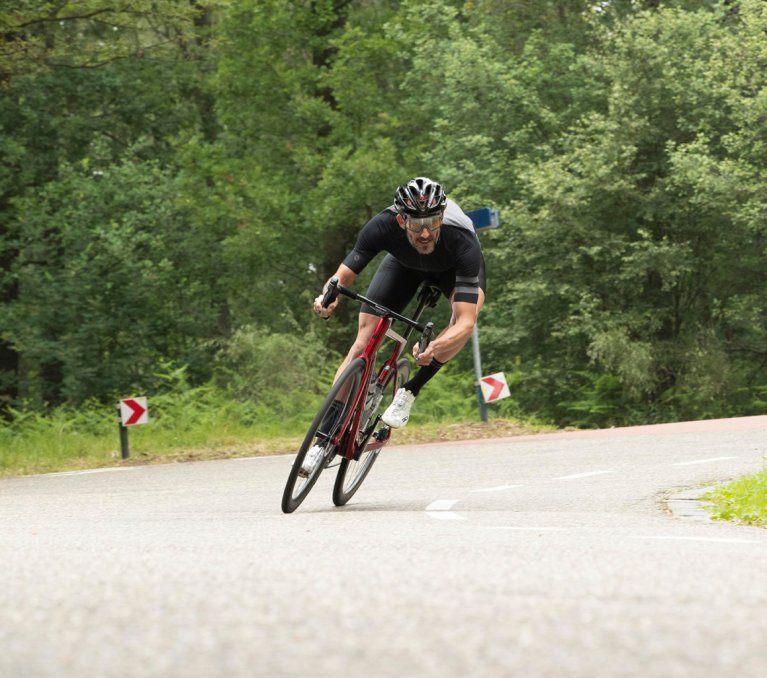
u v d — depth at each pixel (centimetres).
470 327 1397
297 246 5938
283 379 4406
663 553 826
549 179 4981
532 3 5872
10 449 3122
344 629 502
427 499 1559
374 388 1424
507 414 3984
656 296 5416
